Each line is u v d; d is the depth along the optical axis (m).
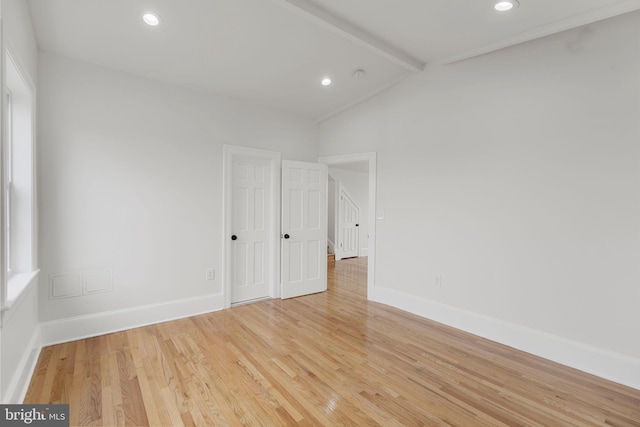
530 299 2.77
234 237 3.93
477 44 2.95
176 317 3.45
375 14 2.51
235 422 1.83
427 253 3.54
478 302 3.11
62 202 2.80
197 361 2.51
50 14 2.35
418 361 2.57
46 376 2.26
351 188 7.85
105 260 3.03
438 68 3.41
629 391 2.19
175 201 3.44
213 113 3.72
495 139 2.98
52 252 2.76
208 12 2.44
